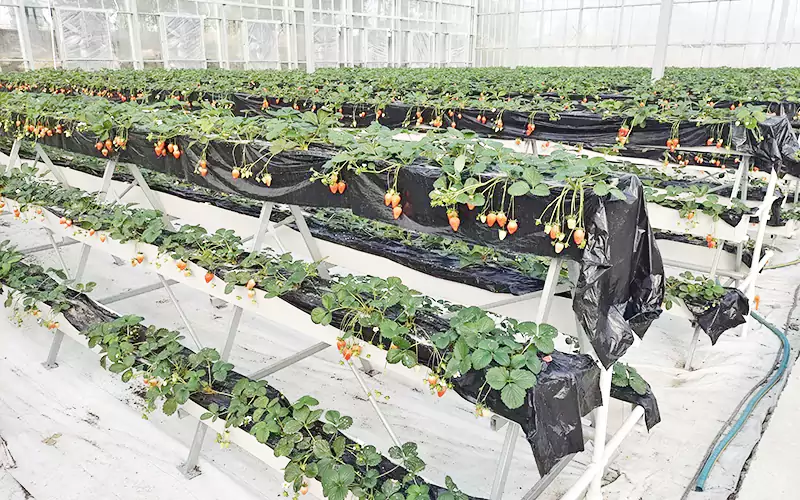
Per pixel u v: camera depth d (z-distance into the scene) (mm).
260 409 2373
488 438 2988
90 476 2688
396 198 2236
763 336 4020
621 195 1751
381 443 2924
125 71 11836
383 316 2260
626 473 2691
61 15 14031
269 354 3799
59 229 3770
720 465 2715
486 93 7191
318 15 18859
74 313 3252
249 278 2666
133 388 3389
